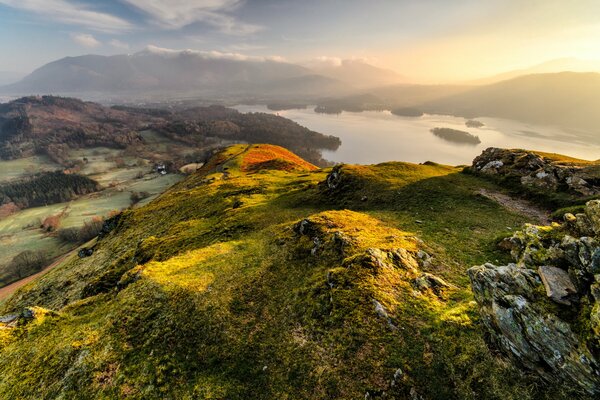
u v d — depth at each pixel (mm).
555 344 12000
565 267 13828
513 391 12469
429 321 16766
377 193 43750
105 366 18109
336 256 25016
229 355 18250
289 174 83750
